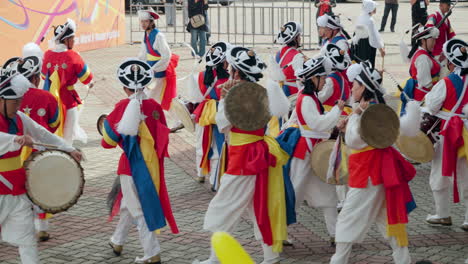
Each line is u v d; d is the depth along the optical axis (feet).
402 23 89.76
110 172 30.12
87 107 43.60
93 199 26.37
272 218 18.45
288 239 21.75
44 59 29.32
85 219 24.16
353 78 18.10
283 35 28.89
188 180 29.04
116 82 51.80
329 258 20.56
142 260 19.93
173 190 27.66
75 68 29.27
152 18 36.45
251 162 18.02
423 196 26.66
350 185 17.94
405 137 22.12
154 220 19.42
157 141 19.63
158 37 36.09
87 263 20.31
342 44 30.22
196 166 31.04
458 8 109.81
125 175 19.43
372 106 17.12
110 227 23.35
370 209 17.74
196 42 65.00
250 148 18.17
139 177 19.34
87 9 67.36
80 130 32.04
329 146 20.15
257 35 79.51
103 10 70.54
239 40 76.59
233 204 18.44
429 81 28.63
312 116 19.65
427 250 21.03
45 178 17.26
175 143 35.55
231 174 18.42
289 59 28.66
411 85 29.45
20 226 17.30
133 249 21.44
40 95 22.21
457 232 22.62
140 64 19.61
